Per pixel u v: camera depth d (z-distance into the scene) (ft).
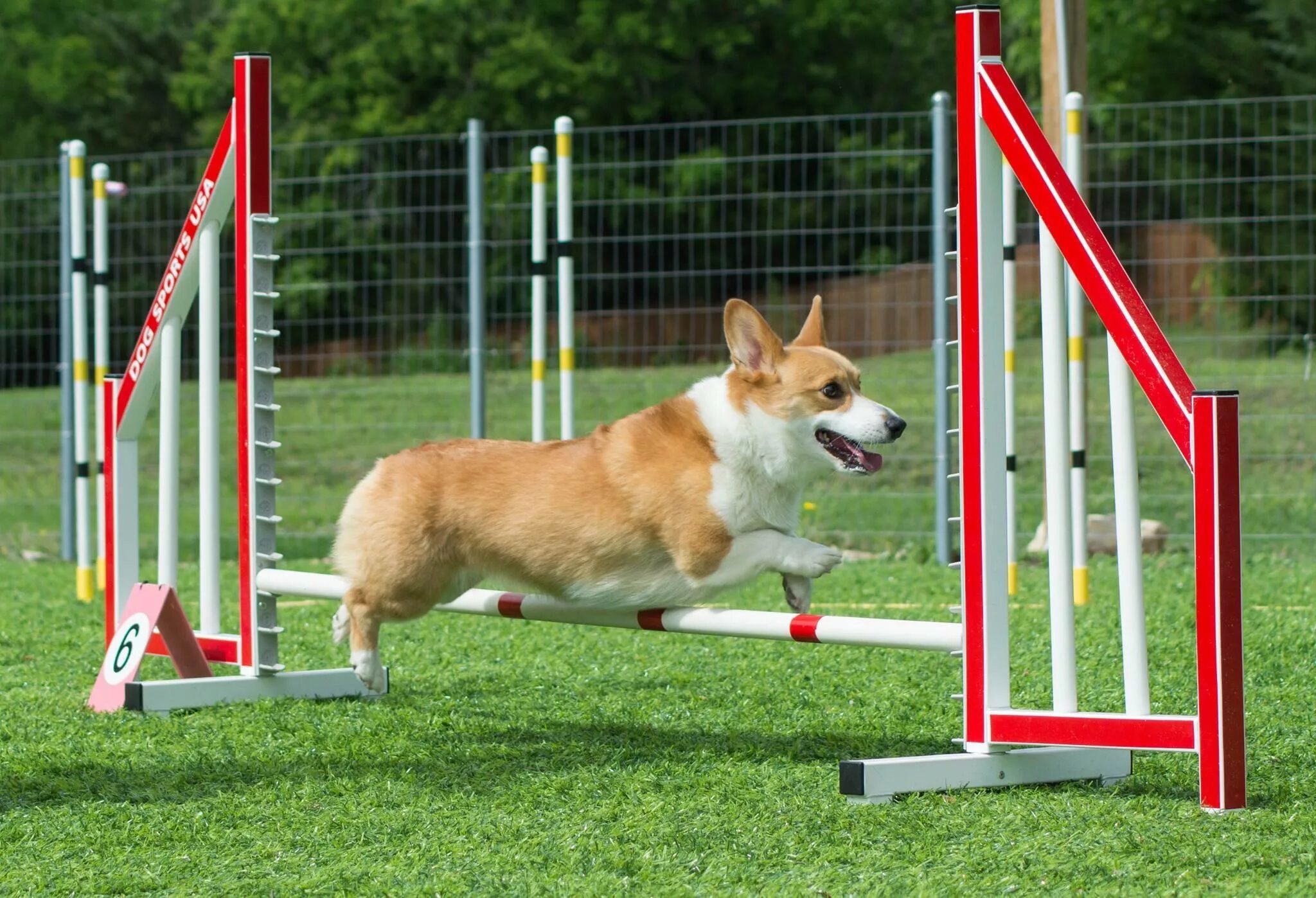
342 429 40.75
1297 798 13.33
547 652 22.68
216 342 20.36
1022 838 12.25
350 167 80.69
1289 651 21.01
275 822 13.25
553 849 12.20
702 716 17.98
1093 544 32.12
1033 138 13.93
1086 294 13.85
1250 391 38.06
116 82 100.68
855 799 13.64
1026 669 20.57
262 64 19.01
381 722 17.81
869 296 43.32
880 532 33.50
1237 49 70.79
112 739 16.99
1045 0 33.32
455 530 16.63
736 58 83.66
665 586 16.20
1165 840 11.96
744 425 15.93
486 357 32.12
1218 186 36.19
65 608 27.55
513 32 84.02
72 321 34.37
